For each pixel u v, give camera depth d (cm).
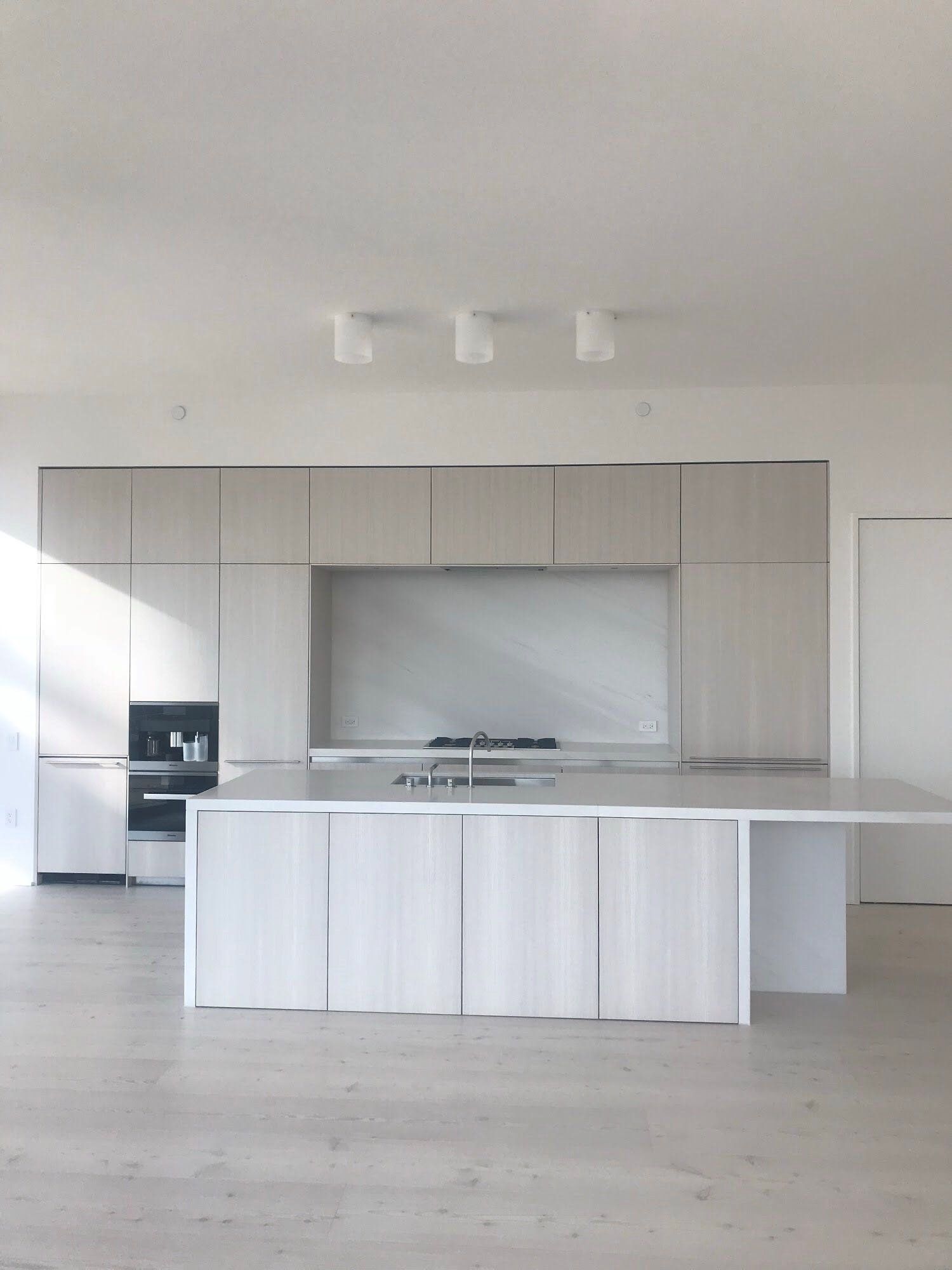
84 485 570
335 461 561
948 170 296
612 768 547
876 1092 302
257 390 552
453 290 397
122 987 396
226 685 563
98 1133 273
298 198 315
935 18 223
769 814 350
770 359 490
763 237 345
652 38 230
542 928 363
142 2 216
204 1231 227
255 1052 330
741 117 265
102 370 515
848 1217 234
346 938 369
